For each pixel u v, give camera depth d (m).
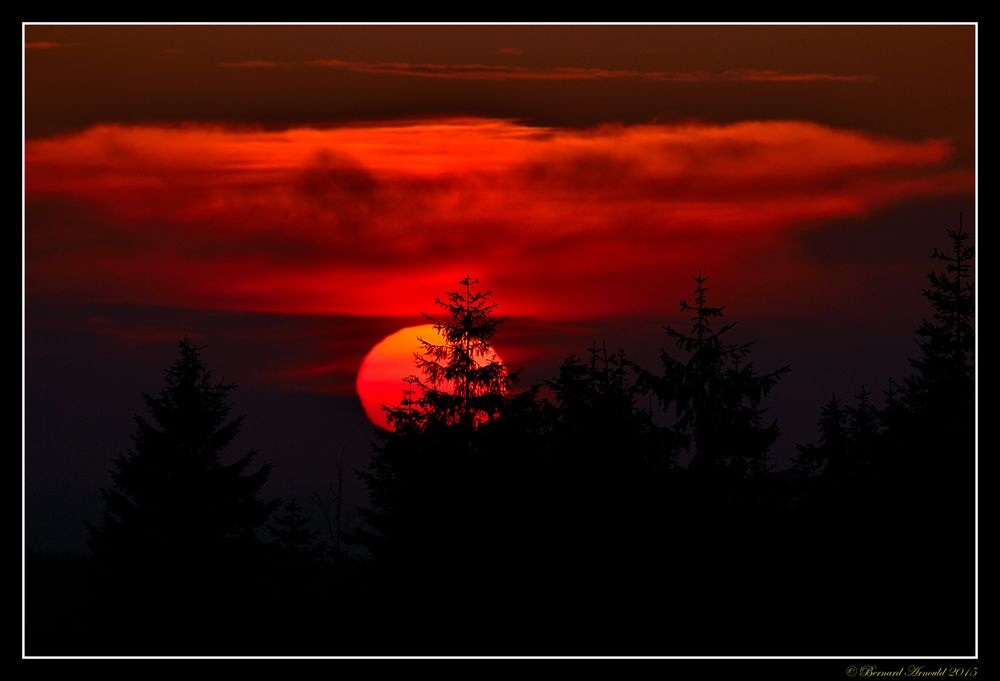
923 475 96.62
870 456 104.06
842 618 88.81
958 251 112.69
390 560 106.50
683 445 101.00
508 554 97.56
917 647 84.44
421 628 98.12
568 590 94.06
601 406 101.44
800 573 92.62
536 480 101.38
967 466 96.00
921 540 92.50
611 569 93.81
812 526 95.88
